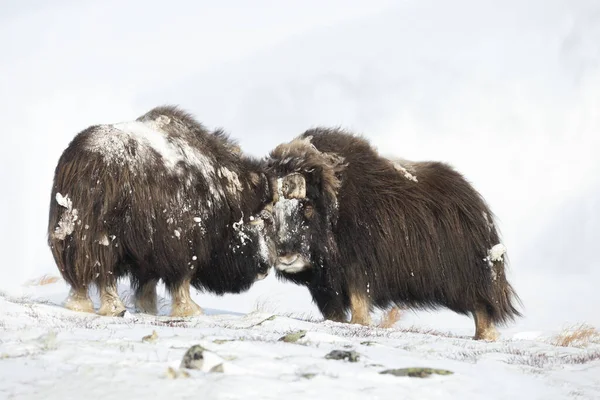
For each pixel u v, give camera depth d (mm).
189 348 21297
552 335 43938
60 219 31984
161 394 18375
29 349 21703
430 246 37406
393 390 20000
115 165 32406
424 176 38562
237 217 36219
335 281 37562
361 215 37281
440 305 38438
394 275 37469
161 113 35781
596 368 26188
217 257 36188
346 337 29344
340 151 38219
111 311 32188
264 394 18766
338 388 19578
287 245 36719
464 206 38156
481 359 26609
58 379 19281
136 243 32812
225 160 36469
